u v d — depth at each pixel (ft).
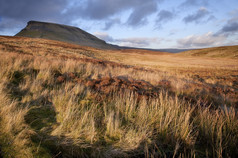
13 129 6.29
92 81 16.63
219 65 124.98
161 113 9.68
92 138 6.88
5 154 5.02
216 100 17.06
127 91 13.35
